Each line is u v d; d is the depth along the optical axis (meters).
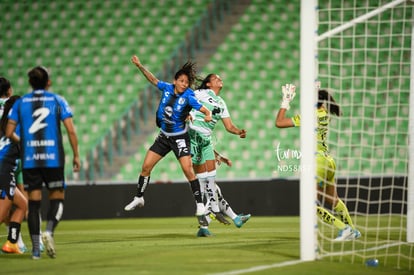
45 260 23.97
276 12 68.31
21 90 67.31
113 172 60.41
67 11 70.00
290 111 64.19
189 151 31.84
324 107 29.39
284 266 22.06
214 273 20.55
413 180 30.80
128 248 27.78
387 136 60.25
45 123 23.33
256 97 64.38
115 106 65.00
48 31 69.25
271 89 64.81
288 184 51.00
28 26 69.56
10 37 69.19
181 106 30.94
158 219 49.81
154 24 68.94
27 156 23.36
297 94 64.69
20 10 70.25
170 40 68.06
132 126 63.19
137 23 69.06
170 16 69.19
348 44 64.38
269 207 50.97
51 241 23.30
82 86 66.31
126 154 61.25
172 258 23.91
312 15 23.17
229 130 33.50
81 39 68.69
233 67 65.94
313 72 23.11
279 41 66.94
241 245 28.38
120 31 68.81
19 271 21.42
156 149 31.88
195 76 31.86
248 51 66.69
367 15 24.88
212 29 68.44
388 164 58.97
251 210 50.97
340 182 50.19
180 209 51.25
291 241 30.27
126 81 66.19
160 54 67.44
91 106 65.19
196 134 33.16
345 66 63.66
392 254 26.28
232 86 65.00
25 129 23.42
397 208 50.38
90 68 67.12
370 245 28.91
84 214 51.34
